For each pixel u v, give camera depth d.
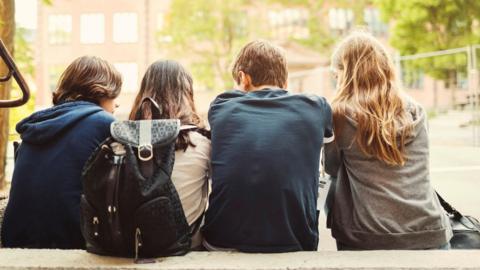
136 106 2.89
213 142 2.54
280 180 2.41
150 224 2.18
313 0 32.06
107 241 2.26
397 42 22.64
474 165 9.42
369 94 2.71
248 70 2.78
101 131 2.79
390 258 2.30
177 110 2.79
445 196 6.73
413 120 2.73
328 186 2.87
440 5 21.47
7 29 7.09
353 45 2.85
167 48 29.59
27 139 2.79
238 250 2.44
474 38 21.16
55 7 38.44
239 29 29.77
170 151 2.25
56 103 3.05
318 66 34.44
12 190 2.79
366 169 2.67
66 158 2.74
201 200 2.64
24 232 2.76
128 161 2.13
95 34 38.59
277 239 2.42
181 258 2.31
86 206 2.23
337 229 2.75
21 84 3.34
